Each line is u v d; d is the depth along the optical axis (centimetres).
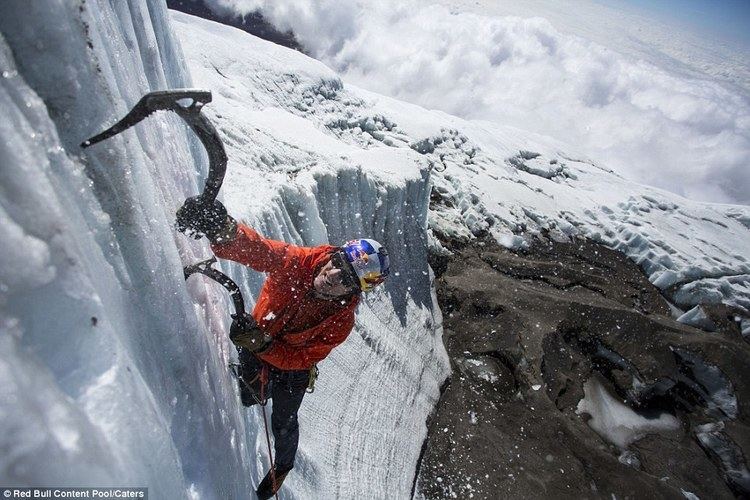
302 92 1564
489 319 1076
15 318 111
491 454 807
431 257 1152
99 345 129
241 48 1542
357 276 236
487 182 1616
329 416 614
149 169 228
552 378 979
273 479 312
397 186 909
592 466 820
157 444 142
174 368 218
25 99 139
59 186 144
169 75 378
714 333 1296
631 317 1129
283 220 597
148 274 198
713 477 942
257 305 261
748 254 1881
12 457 92
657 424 1033
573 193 1961
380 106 1989
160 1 369
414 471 730
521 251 1384
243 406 351
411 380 834
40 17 152
